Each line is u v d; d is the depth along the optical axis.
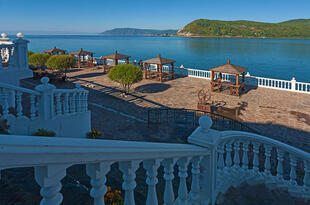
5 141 1.17
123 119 14.81
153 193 2.54
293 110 17.36
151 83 26.92
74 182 4.59
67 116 9.26
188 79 29.45
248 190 4.88
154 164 2.41
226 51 105.56
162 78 29.16
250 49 117.19
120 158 1.89
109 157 1.77
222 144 4.40
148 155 2.22
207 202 3.54
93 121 14.18
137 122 14.33
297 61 68.50
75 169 5.29
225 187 4.62
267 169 5.72
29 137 1.31
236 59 74.25
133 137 12.09
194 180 3.40
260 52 99.19
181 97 21.02
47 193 1.49
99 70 35.19
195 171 3.37
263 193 4.86
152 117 15.38
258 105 18.67
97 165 1.73
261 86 25.27
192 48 126.88
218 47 134.75
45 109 8.39
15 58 11.57
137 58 76.75
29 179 4.09
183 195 3.14
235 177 5.08
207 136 3.38
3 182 3.89
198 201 3.48
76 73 32.84
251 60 71.50
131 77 20.84
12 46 11.24
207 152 3.40
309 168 5.38
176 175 7.05
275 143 5.47
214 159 3.59
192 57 80.75
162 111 16.88
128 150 1.94
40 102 8.32
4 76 10.99
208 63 65.25
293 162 5.60
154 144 2.32
